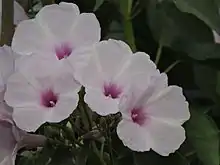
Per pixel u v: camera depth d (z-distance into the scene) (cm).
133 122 56
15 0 72
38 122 55
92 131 59
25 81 56
